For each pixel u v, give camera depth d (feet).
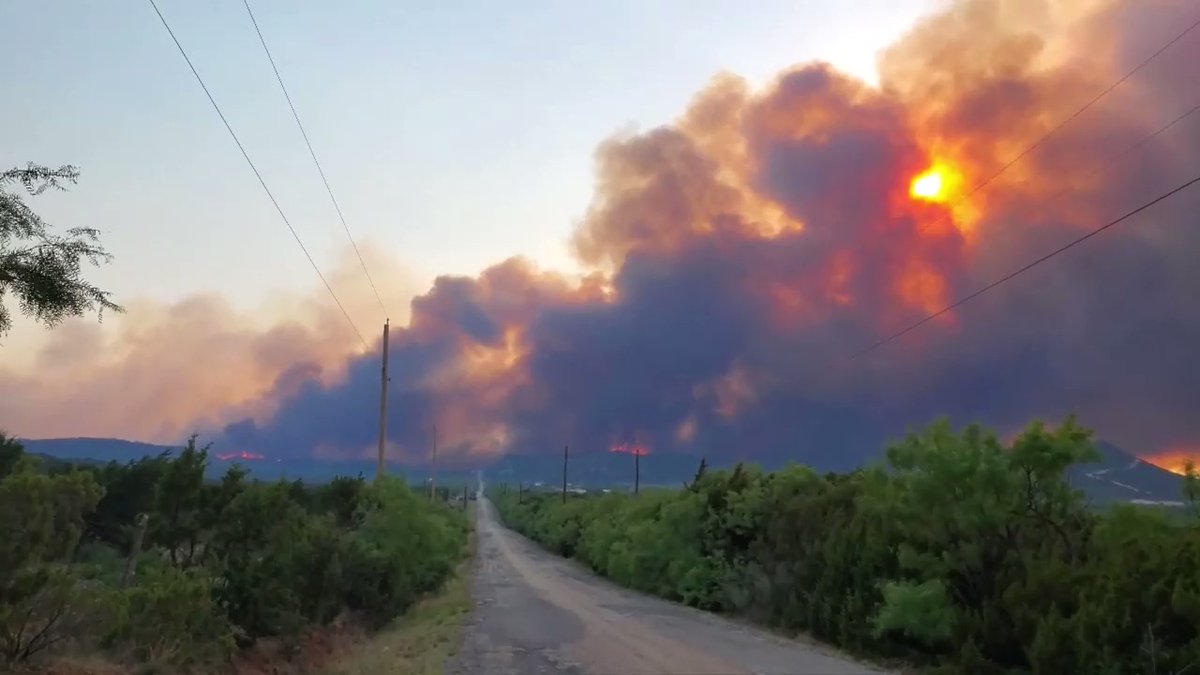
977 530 55.62
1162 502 49.21
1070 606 47.14
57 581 40.24
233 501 77.82
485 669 53.88
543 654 61.00
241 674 49.98
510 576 177.88
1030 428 55.11
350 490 120.47
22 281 29.09
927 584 56.59
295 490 119.34
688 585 110.63
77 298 30.04
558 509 314.55
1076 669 42.60
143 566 69.77
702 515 118.11
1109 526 48.34
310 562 75.25
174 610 47.62
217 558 69.67
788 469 101.35
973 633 52.31
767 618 86.48
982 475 54.54
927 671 53.72
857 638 63.82
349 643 71.77
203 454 81.10
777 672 53.06
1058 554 52.16
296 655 58.80
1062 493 54.80
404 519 107.55
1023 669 49.57
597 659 58.34
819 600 73.20
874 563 66.23
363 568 87.97
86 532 85.97
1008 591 50.55
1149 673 38.09
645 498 158.51
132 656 42.70
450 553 140.26
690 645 67.10
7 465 76.95
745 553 103.40
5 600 38.45
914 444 58.59
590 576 187.21
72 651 40.24
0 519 44.16
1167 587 40.27
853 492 80.59
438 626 83.05
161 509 78.43
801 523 85.46
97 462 105.60
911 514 58.34
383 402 130.00
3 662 36.11
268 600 60.64
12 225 28.96
